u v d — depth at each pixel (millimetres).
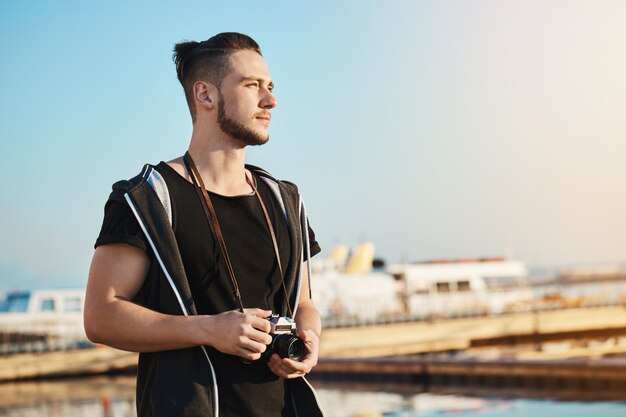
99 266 2229
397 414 14812
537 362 17188
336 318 33562
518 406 14922
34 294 31031
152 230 2213
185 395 2143
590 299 37344
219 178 2379
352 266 41000
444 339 32500
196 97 2381
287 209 2477
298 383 2332
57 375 27469
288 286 2414
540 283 45531
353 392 19203
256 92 2379
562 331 34750
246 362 2242
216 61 2361
